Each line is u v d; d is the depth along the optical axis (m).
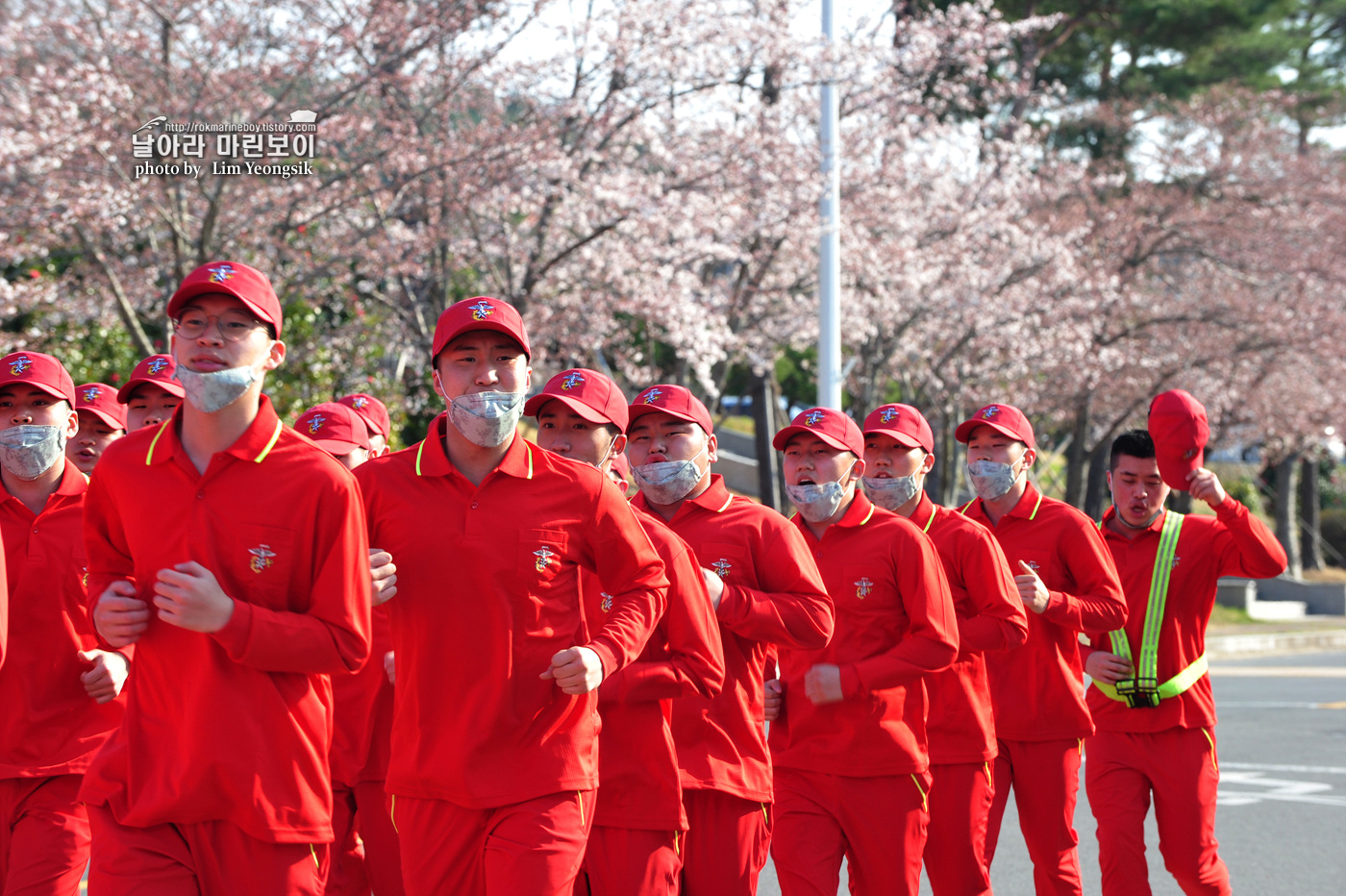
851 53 31.88
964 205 43.25
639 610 7.21
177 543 6.38
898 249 38.12
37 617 8.72
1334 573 77.31
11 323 30.88
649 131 30.86
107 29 24.70
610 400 8.62
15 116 22.58
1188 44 55.59
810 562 9.01
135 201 24.88
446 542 6.79
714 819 8.40
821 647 8.85
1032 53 51.62
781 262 36.00
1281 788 18.25
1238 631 49.53
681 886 8.48
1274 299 54.56
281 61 25.48
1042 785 10.83
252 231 26.56
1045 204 49.69
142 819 6.21
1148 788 11.02
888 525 9.62
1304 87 60.75
